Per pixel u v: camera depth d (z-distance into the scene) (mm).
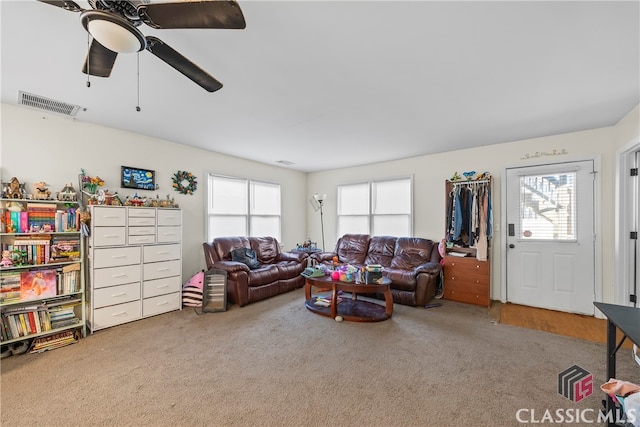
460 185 4164
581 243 3381
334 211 5863
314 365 2191
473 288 3814
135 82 2217
